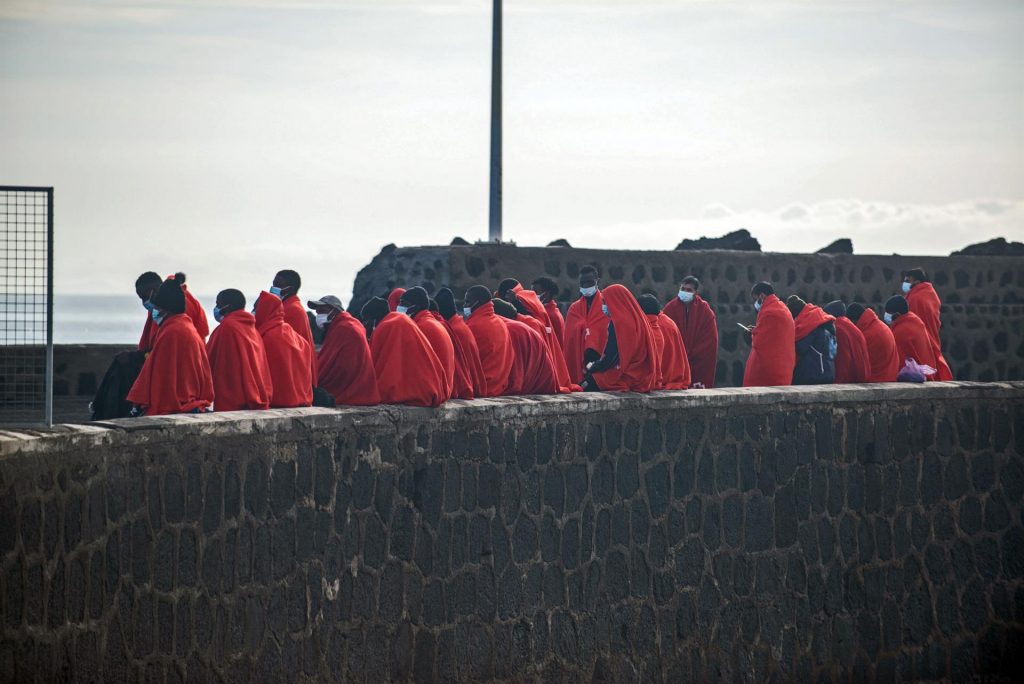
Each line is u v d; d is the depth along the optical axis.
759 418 53.56
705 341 62.97
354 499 40.94
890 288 82.88
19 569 29.73
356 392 44.44
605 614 49.06
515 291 56.12
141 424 34.03
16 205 33.94
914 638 58.09
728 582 52.75
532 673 46.72
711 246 84.38
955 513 59.41
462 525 44.50
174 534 34.88
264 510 37.81
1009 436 61.00
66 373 63.81
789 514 54.44
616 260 73.69
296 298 50.44
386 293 72.19
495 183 76.25
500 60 76.44
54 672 30.88
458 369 46.78
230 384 42.78
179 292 41.66
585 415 48.34
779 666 54.19
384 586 42.00
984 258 86.50
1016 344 87.31
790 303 61.34
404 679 42.69
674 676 51.16
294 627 38.94
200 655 35.75
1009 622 60.84
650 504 50.41
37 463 30.27
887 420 57.34
